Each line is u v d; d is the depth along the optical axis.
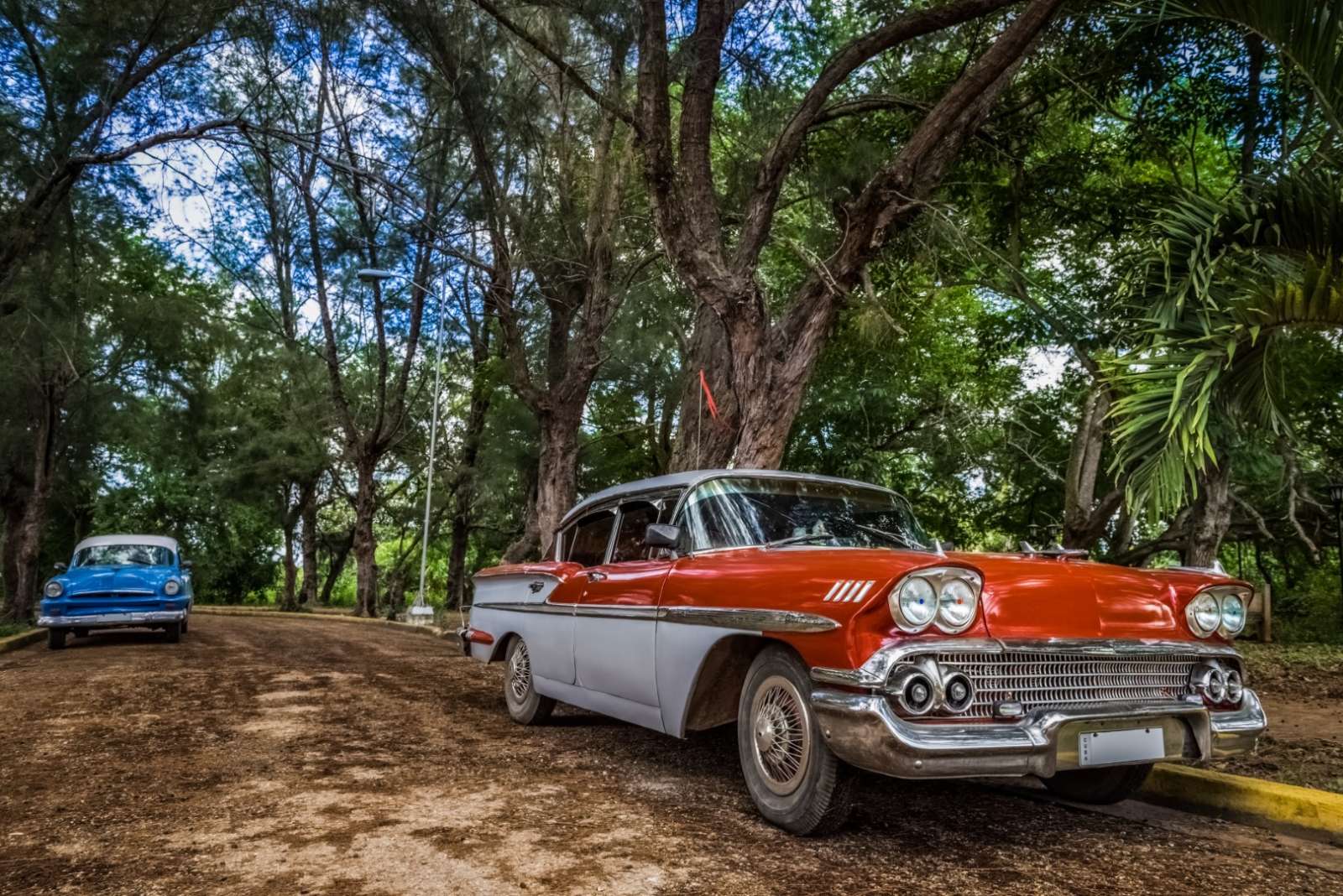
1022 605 3.49
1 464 21.27
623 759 5.27
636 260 16.36
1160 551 17.17
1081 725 3.40
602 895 3.02
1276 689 8.70
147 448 22.62
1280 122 9.97
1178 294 5.38
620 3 9.46
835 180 11.27
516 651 6.65
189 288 22.95
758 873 3.26
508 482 26.22
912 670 3.26
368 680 9.36
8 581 22.95
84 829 3.78
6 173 12.02
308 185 18.59
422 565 22.89
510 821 3.90
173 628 14.18
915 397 21.77
